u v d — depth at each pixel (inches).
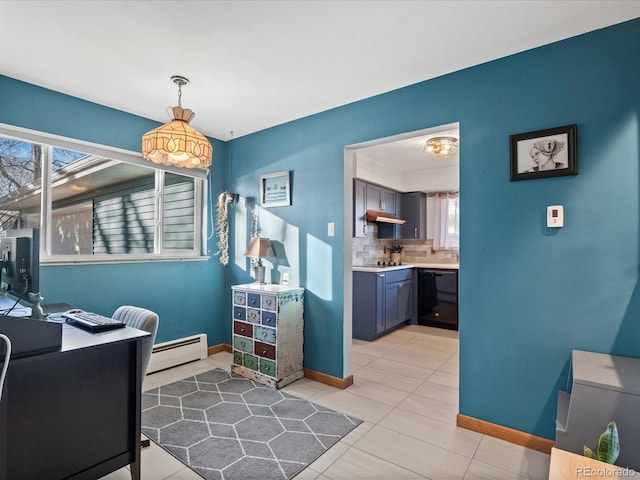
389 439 85.5
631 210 72.5
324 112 122.8
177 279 138.5
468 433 88.5
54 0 66.3
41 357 55.8
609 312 74.6
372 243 219.8
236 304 128.3
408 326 209.3
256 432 88.0
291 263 132.5
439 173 213.2
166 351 131.0
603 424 60.4
